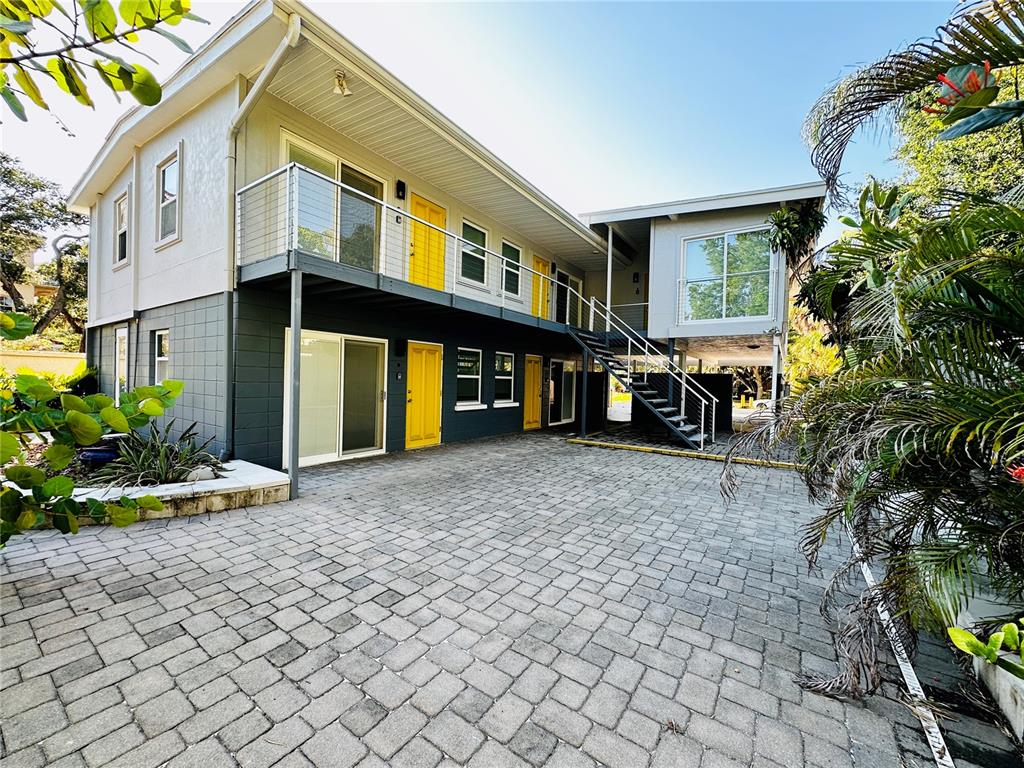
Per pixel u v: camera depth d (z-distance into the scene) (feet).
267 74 16.97
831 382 7.93
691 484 21.02
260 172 20.42
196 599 9.57
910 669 7.81
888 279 6.61
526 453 28.60
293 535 13.37
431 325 30.32
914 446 6.08
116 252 30.42
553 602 9.86
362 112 21.68
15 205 52.70
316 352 23.26
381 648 8.07
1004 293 6.34
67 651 7.75
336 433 24.52
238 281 19.81
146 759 5.70
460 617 9.14
